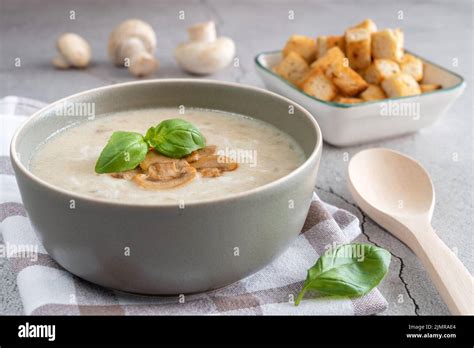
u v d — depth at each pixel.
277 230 1.15
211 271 1.13
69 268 1.19
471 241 1.54
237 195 1.06
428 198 1.61
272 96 1.51
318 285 1.21
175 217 1.04
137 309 1.17
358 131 2.04
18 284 1.23
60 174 1.31
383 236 1.55
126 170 1.29
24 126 1.33
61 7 3.68
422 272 1.42
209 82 1.58
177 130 1.31
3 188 1.50
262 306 1.19
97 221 1.06
